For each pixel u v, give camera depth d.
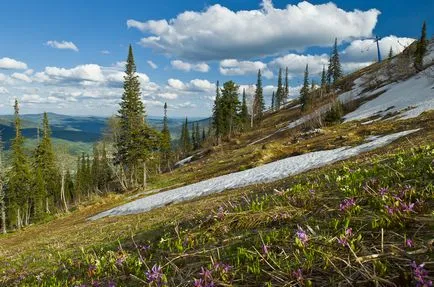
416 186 4.64
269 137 78.00
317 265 3.05
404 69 80.50
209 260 4.04
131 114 68.00
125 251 5.95
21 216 71.69
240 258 3.79
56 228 39.59
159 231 7.99
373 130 40.84
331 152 32.94
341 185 5.77
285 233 4.13
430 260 2.60
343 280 2.71
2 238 43.69
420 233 3.18
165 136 93.50
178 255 4.57
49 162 72.81
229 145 87.31
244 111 107.94
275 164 34.94
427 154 6.08
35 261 11.73
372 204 4.45
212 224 5.49
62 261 8.53
